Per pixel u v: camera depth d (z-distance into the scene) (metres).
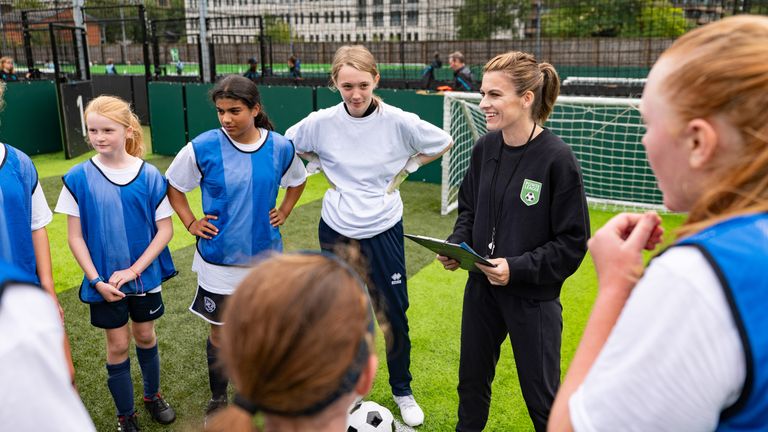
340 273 0.77
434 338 3.53
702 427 0.69
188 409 2.80
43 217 2.06
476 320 2.19
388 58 15.06
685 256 0.70
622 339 0.73
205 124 9.13
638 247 0.88
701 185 0.77
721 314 0.66
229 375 0.77
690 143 0.75
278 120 8.64
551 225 1.99
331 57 15.55
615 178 6.84
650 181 6.65
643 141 0.83
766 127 0.70
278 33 15.73
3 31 12.98
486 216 2.12
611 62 12.48
